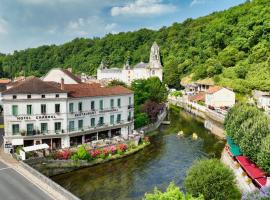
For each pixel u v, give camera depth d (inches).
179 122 3772.1
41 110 2138.3
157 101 4099.4
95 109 2409.0
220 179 1251.8
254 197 1037.8
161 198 857.5
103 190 1702.8
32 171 1589.6
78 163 2009.1
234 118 2348.7
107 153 2194.9
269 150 1544.0
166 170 2028.8
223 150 2437.3
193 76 6451.8
